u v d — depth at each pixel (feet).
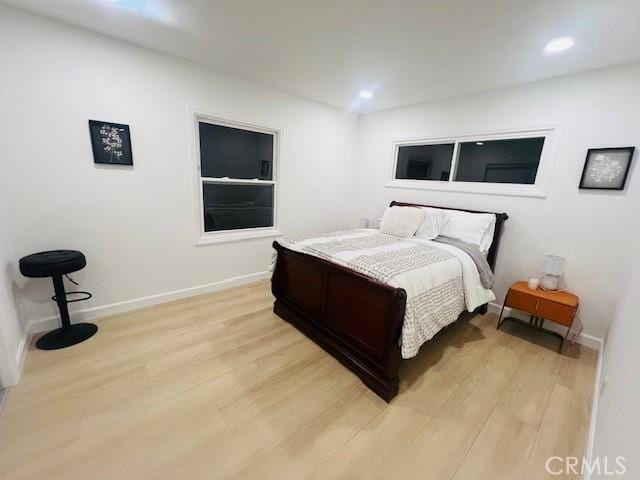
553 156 8.18
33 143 6.54
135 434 4.64
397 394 5.81
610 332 6.90
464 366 6.83
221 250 10.45
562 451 4.66
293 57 7.82
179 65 8.29
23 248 6.73
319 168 12.83
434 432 4.95
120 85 7.43
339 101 11.71
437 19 5.67
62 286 6.91
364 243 8.61
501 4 5.05
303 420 5.08
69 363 6.24
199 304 9.39
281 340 7.54
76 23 6.54
